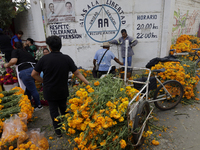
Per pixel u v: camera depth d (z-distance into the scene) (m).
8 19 6.51
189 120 3.25
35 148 2.26
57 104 2.77
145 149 2.55
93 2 5.80
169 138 2.77
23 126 2.43
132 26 6.10
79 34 6.15
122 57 6.12
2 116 2.53
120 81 3.07
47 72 2.49
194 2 9.38
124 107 2.11
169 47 6.66
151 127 3.06
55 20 5.98
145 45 6.33
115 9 5.89
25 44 5.88
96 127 1.97
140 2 5.82
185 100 3.99
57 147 2.67
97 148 2.06
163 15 5.96
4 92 3.19
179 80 3.76
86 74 4.87
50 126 3.24
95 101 2.16
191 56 6.30
